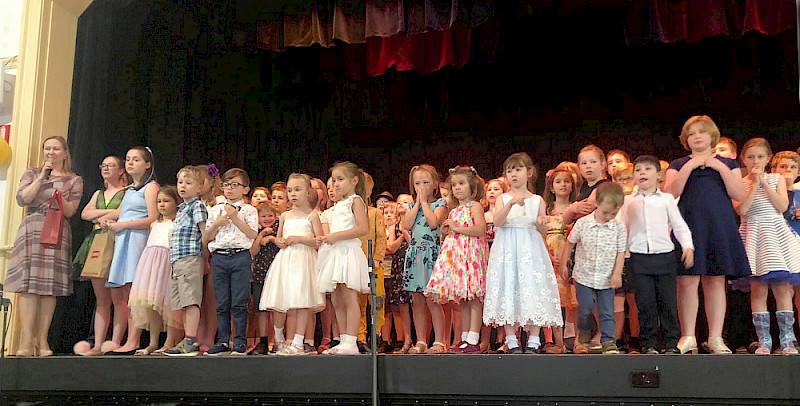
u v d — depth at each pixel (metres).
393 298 4.29
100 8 4.84
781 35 5.04
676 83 5.31
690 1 5.00
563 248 3.85
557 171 4.08
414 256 3.88
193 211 3.72
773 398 2.66
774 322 4.44
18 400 3.47
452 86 5.71
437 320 3.76
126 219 3.98
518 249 3.36
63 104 4.54
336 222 3.64
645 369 2.79
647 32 5.05
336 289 3.59
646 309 3.21
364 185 3.85
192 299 3.58
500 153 5.62
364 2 5.48
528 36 5.59
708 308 3.36
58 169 4.14
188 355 3.35
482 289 3.54
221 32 5.64
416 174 4.01
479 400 2.98
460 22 5.05
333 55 5.79
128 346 3.85
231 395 3.23
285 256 3.66
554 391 2.88
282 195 4.55
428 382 3.02
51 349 4.21
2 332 3.97
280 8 5.61
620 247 3.31
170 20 5.37
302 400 3.16
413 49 5.56
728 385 2.71
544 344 3.91
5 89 4.54
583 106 5.50
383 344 4.45
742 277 3.50
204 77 5.59
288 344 3.77
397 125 5.72
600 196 3.35
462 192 3.72
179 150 5.33
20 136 4.32
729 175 3.33
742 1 4.93
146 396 3.32
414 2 5.21
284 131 5.81
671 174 3.51
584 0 5.06
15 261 3.92
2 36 4.61
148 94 5.16
